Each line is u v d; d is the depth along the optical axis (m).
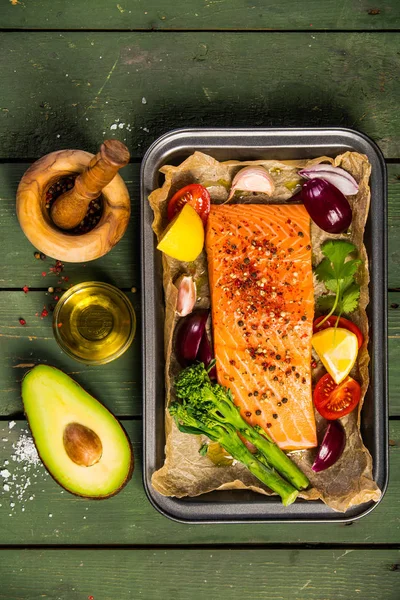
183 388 0.85
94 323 0.91
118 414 0.92
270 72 0.92
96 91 0.92
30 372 0.86
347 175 0.88
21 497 0.92
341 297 0.88
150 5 0.92
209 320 0.89
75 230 0.89
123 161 0.79
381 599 0.92
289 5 0.92
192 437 0.89
